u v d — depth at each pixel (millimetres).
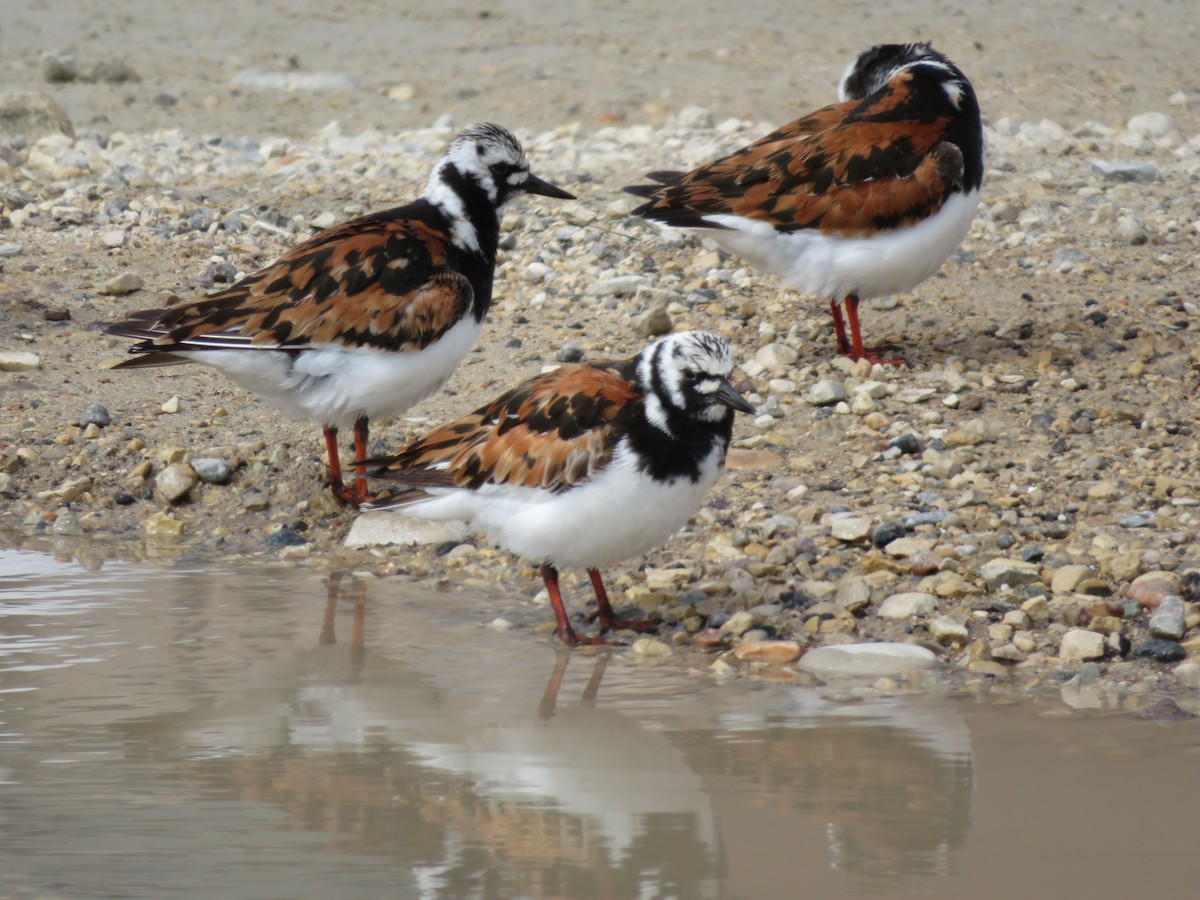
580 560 10391
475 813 7676
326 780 8102
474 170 12977
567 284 17672
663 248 18516
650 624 10719
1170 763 8180
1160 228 18484
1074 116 25250
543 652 10328
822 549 11625
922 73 14414
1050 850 7168
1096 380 14539
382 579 11953
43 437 14328
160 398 15203
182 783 8078
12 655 10117
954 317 16219
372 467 12984
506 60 29469
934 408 14102
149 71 29172
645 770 8211
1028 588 10773
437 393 15094
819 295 14719
